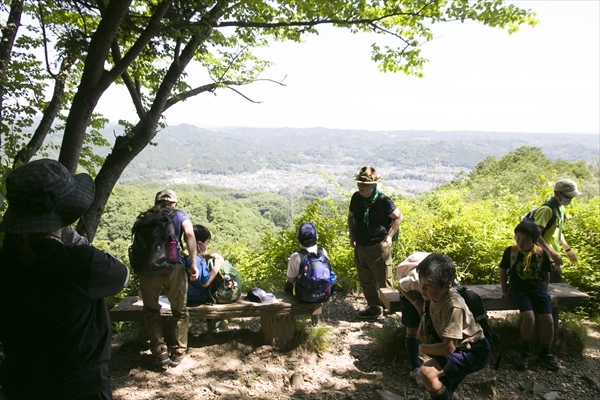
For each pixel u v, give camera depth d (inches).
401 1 259.9
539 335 155.5
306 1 243.9
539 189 289.3
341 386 137.5
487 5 243.3
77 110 200.1
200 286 154.5
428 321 110.7
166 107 267.6
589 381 139.7
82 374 64.7
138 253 132.6
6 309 62.4
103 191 248.1
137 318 149.9
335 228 275.7
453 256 243.4
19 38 255.9
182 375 140.7
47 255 61.2
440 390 106.0
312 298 154.6
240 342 159.3
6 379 64.4
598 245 230.2
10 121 260.5
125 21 234.1
